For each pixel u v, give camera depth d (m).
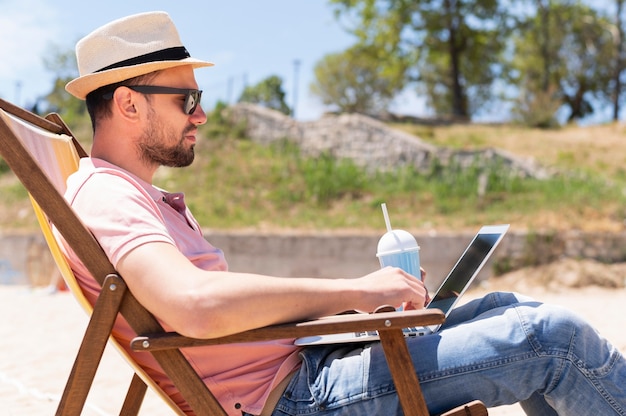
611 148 26.66
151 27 2.64
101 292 2.21
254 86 51.25
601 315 10.34
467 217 18.81
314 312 2.25
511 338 2.35
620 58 50.25
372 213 19.77
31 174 2.19
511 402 2.44
